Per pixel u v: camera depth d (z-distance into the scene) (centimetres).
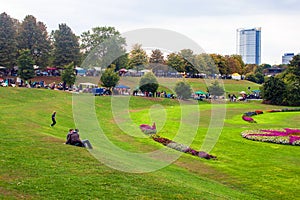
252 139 3375
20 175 1547
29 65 7969
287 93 8106
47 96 5681
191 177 2017
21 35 9881
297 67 9331
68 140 2223
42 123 3266
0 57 8950
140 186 1588
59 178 1558
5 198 1295
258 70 16162
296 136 3469
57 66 9750
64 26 9756
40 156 1870
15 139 2244
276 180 2120
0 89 5609
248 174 2228
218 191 1792
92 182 1555
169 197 1504
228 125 4347
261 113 6022
